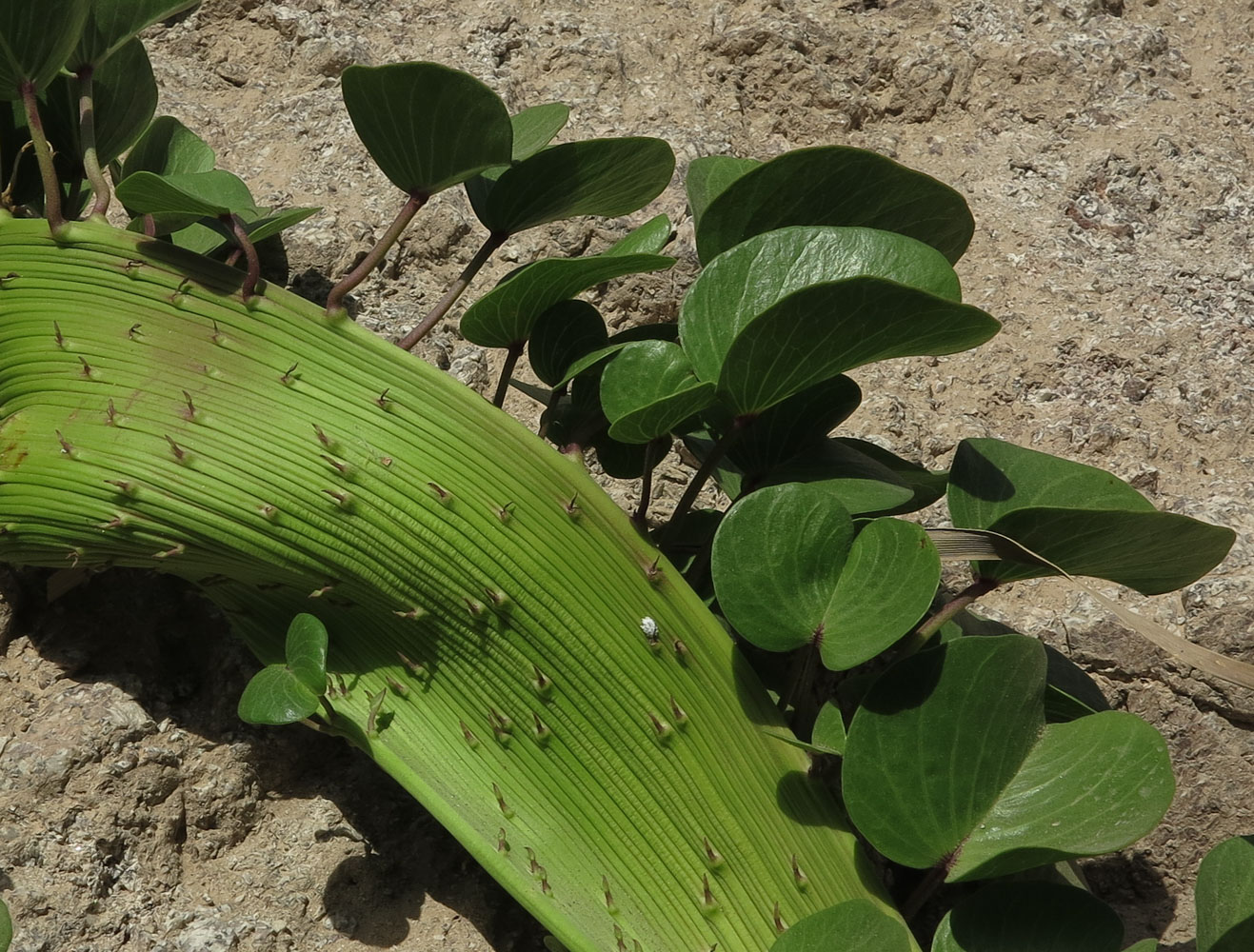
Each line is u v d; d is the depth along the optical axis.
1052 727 0.56
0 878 0.54
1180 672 0.68
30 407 0.55
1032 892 0.54
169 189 0.53
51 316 0.55
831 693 0.65
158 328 0.55
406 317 0.72
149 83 0.64
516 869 0.54
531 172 0.58
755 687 0.57
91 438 0.54
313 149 0.77
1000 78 0.89
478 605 0.54
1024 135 0.88
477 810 0.55
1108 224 0.84
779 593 0.55
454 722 0.56
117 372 0.54
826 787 0.58
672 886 0.55
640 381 0.56
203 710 0.60
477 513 0.54
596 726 0.55
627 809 0.55
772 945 0.52
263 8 0.81
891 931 0.52
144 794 0.57
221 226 0.55
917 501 0.64
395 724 0.56
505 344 0.59
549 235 0.76
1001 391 0.77
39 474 0.54
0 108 0.62
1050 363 0.78
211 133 0.77
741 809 0.55
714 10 0.88
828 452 0.62
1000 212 0.84
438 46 0.82
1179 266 0.82
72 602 0.61
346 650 0.57
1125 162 0.86
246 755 0.59
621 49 0.84
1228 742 0.67
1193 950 0.63
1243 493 0.74
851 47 0.87
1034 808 0.54
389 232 0.55
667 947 0.54
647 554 0.56
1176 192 0.86
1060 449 0.75
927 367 0.78
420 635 0.55
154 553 0.55
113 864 0.56
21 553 0.56
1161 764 0.54
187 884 0.57
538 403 0.72
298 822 0.59
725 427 0.61
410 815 0.60
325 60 0.79
